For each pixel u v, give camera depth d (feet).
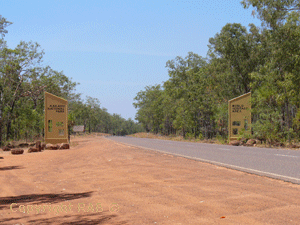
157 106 336.90
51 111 110.52
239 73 152.56
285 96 96.07
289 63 103.40
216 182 25.59
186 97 194.39
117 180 28.86
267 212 16.16
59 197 23.65
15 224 16.88
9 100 160.86
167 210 17.53
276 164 38.11
